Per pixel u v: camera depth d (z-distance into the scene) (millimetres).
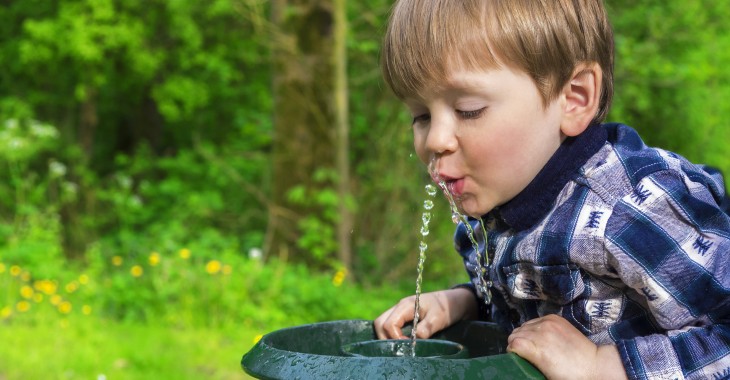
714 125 10414
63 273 7172
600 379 1424
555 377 1421
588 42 1558
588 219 1482
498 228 1671
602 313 1531
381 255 8219
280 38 7551
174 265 6918
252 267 6859
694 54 9484
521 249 1565
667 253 1441
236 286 6555
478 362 1354
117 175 11633
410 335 1861
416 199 8188
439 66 1489
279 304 6531
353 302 6750
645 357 1422
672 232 1455
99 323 6250
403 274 8109
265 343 1532
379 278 8031
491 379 1344
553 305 1590
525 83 1501
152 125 13578
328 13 7543
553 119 1537
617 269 1458
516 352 1441
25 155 10148
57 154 11898
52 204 10289
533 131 1516
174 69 12305
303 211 7578
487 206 1552
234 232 9859
